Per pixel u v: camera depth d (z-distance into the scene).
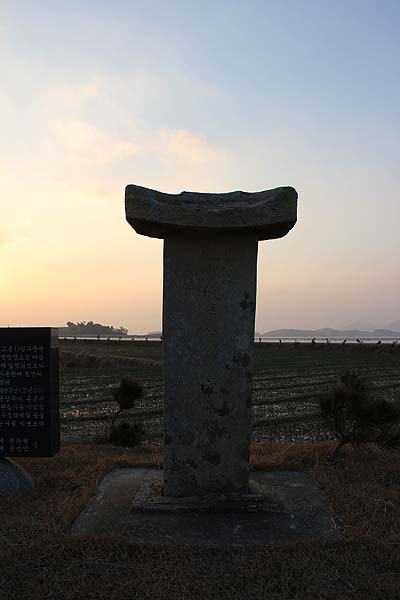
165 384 5.34
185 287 5.35
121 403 9.04
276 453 7.23
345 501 5.29
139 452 7.81
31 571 3.97
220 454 5.32
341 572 3.97
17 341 5.92
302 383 23.64
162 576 3.87
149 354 49.38
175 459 5.31
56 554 4.17
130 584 3.76
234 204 5.42
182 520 4.86
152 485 5.63
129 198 5.02
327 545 4.34
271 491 5.48
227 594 3.67
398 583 3.80
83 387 22.45
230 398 5.33
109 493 5.59
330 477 6.10
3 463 5.83
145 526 4.72
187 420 5.32
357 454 7.12
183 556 4.16
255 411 15.60
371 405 6.81
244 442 5.33
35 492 5.68
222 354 5.33
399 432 6.83
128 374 28.84
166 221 5.04
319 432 12.18
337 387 7.22
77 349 58.97
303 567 3.99
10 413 5.91
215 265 5.35
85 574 3.91
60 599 3.63
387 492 5.63
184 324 5.34
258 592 3.70
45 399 5.88
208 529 4.66
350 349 57.72
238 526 4.73
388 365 35.69
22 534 4.54
